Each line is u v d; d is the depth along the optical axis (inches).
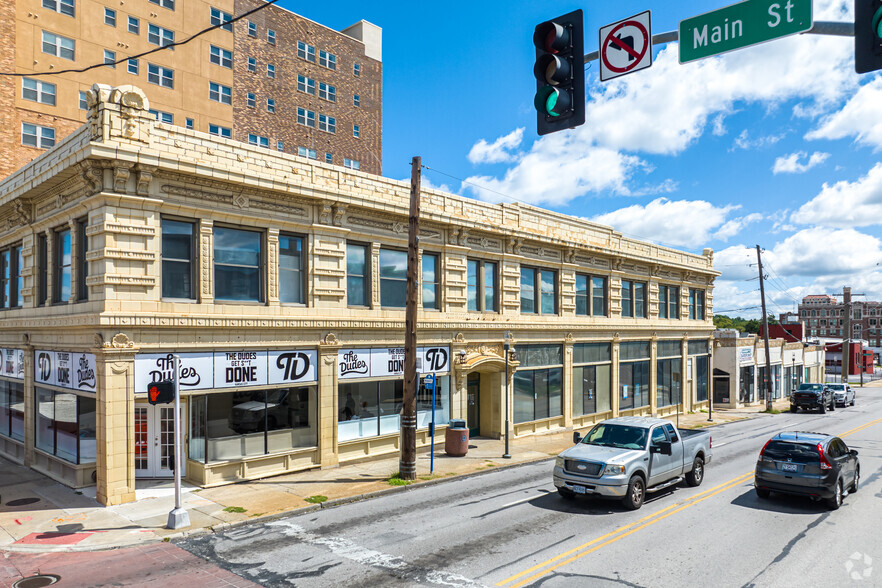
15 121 1234.0
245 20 1654.8
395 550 449.1
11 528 507.8
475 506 576.1
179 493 511.5
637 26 231.3
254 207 679.1
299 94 1791.3
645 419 645.9
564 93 240.4
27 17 1258.0
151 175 593.3
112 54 1379.2
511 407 987.9
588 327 1137.4
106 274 568.4
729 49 209.6
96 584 392.2
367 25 2057.1
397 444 834.8
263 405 690.8
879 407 1753.2
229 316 644.1
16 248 797.2
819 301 5821.9
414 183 687.7
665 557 430.0
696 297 1526.8
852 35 196.2
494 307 987.9
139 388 589.0
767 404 1600.6
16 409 783.7
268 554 444.5
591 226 1176.2
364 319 781.9
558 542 463.8
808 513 551.5
